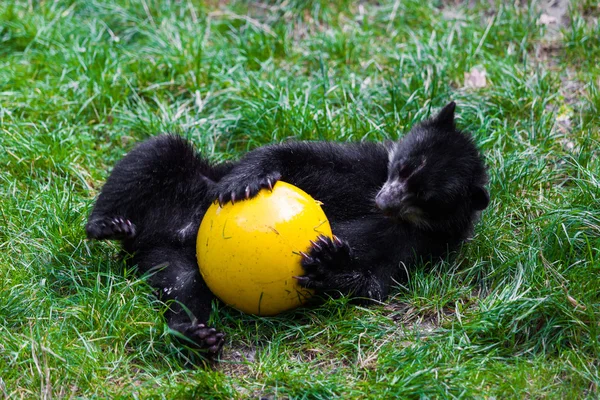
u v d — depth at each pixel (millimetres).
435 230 14633
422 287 13930
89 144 17938
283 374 11828
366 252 14297
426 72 19516
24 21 21656
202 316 13273
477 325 12742
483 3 22547
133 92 19406
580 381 11758
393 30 22047
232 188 13234
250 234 12594
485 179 14906
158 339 12750
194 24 22203
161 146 14641
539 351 12594
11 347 12062
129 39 21891
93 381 11766
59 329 12578
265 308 12992
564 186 16656
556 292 13023
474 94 18953
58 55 20391
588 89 19125
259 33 21766
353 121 17828
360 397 11516
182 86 19781
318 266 13023
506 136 17594
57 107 18719
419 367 11930
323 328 13125
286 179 14859
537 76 19219
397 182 14492
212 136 18281
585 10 21828
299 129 17656
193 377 12125
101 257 14344
